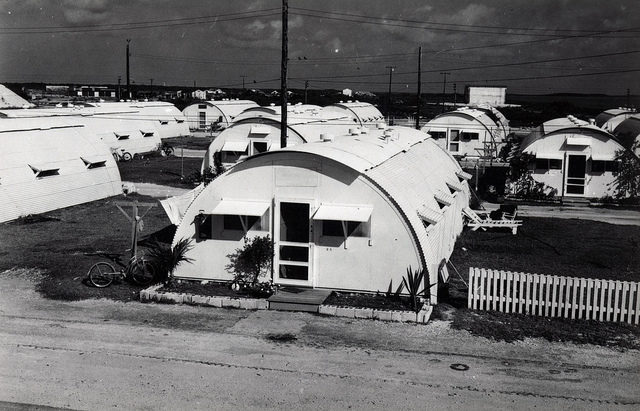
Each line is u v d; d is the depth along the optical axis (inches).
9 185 1189.1
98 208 1323.8
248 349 583.2
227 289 748.0
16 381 512.1
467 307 705.0
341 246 722.8
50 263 879.1
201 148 2554.1
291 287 743.1
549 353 581.3
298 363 551.8
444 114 2209.6
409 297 706.2
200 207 762.8
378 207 708.7
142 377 521.7
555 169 1480.1
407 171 884.6
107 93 6117.1
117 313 683.4
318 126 1868.8
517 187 1505.9
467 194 1238.9
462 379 521.7
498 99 4660.4
